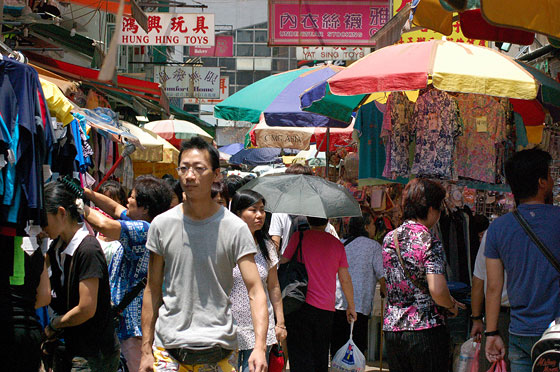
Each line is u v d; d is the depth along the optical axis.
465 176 7.89
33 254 4.30
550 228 4.53
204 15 17.67
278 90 9.54
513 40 6.58
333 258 6.81
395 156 7.83
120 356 5.40
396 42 7.77
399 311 5.50
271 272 5.98
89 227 5.68
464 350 5.31
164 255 4.04
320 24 13.62
